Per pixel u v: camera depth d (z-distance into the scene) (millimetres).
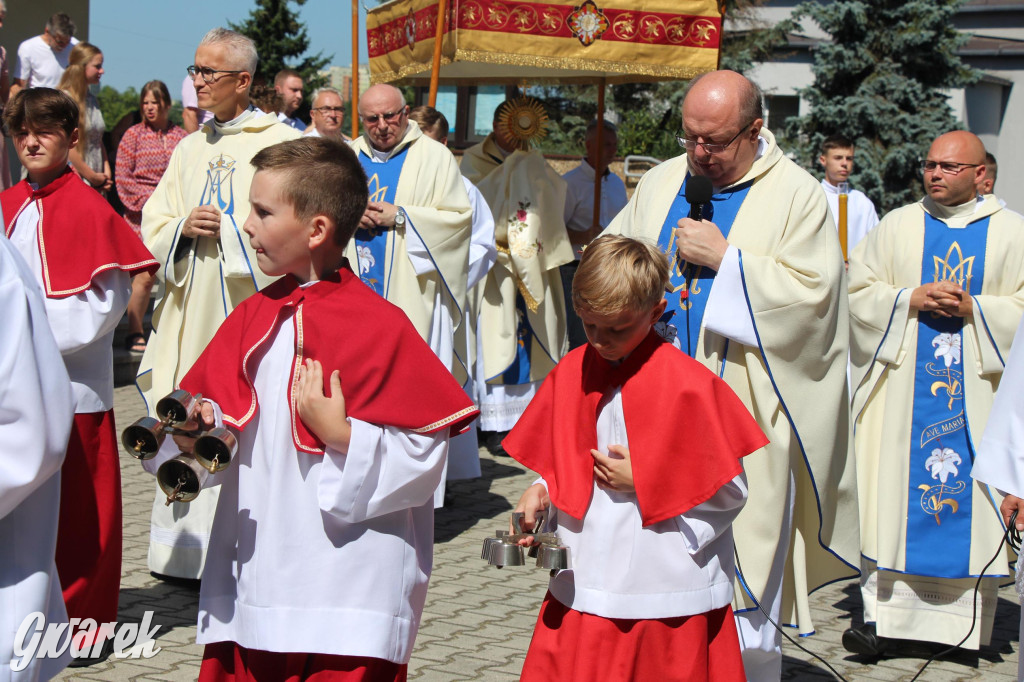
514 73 8102
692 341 3566
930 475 4621
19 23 11102
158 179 9164
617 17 6766
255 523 2572
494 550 2664
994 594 4598
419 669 3979
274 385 2590
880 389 4766
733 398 2730
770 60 25031
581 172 8555
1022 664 2998
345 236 2645
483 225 6273
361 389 2539
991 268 4645
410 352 2609
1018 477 2830
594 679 2662
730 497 2676
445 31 6527
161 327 4945
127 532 5551
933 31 20125
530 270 7527
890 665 4484
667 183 3787
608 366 2783
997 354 4551
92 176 8734
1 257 2338
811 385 3545
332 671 2545
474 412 2656
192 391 2650
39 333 2379
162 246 4793
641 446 2676
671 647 2678
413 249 5602
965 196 4730
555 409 2842
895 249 4816
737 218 3582
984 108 27391
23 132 3713
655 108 23266
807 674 4301
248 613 2555
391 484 2533
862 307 4762
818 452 3561
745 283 3420
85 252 3688
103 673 3803
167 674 3822
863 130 20234
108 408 3920
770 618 3453
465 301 5883
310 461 2551
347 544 2559
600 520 2729
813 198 3568
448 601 4777
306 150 2586
